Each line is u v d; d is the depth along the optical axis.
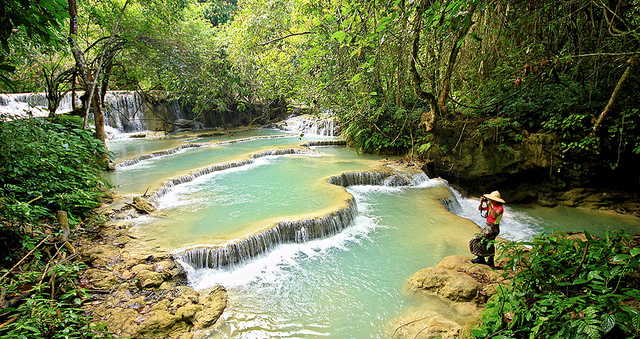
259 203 8.59
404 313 4.98
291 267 6.37
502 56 10.11
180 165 12.65
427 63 10.69
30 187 5.79
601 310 2.59
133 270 5.33
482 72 10.59
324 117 13.85
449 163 11.54
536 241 3.60
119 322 4.27
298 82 12.71
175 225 7.28
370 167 12.09
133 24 11.42
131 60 12.77
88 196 6.54
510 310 3.21
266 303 5.29
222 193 9.54
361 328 4.72
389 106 13.61
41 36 2.96
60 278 4.44
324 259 6.64
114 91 20.94
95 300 4.59
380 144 14.30
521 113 10.71
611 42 7.74
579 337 2.53
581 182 10.23
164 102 22.83
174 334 4.37
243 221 7.40
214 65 12.73
